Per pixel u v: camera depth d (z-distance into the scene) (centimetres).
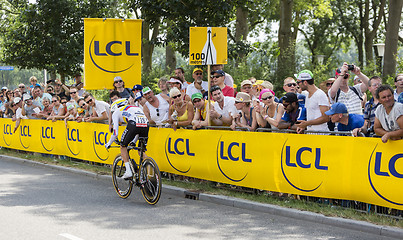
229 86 838
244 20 2170
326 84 764
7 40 1888
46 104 1119
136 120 683
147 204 679
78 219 589
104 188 799
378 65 1531
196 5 1359
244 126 710
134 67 980
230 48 1491
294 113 642
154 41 1421
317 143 599
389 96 525
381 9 2778
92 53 959
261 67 1683
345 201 590
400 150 521
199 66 1498
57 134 1088
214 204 677
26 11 1761
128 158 703
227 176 712
